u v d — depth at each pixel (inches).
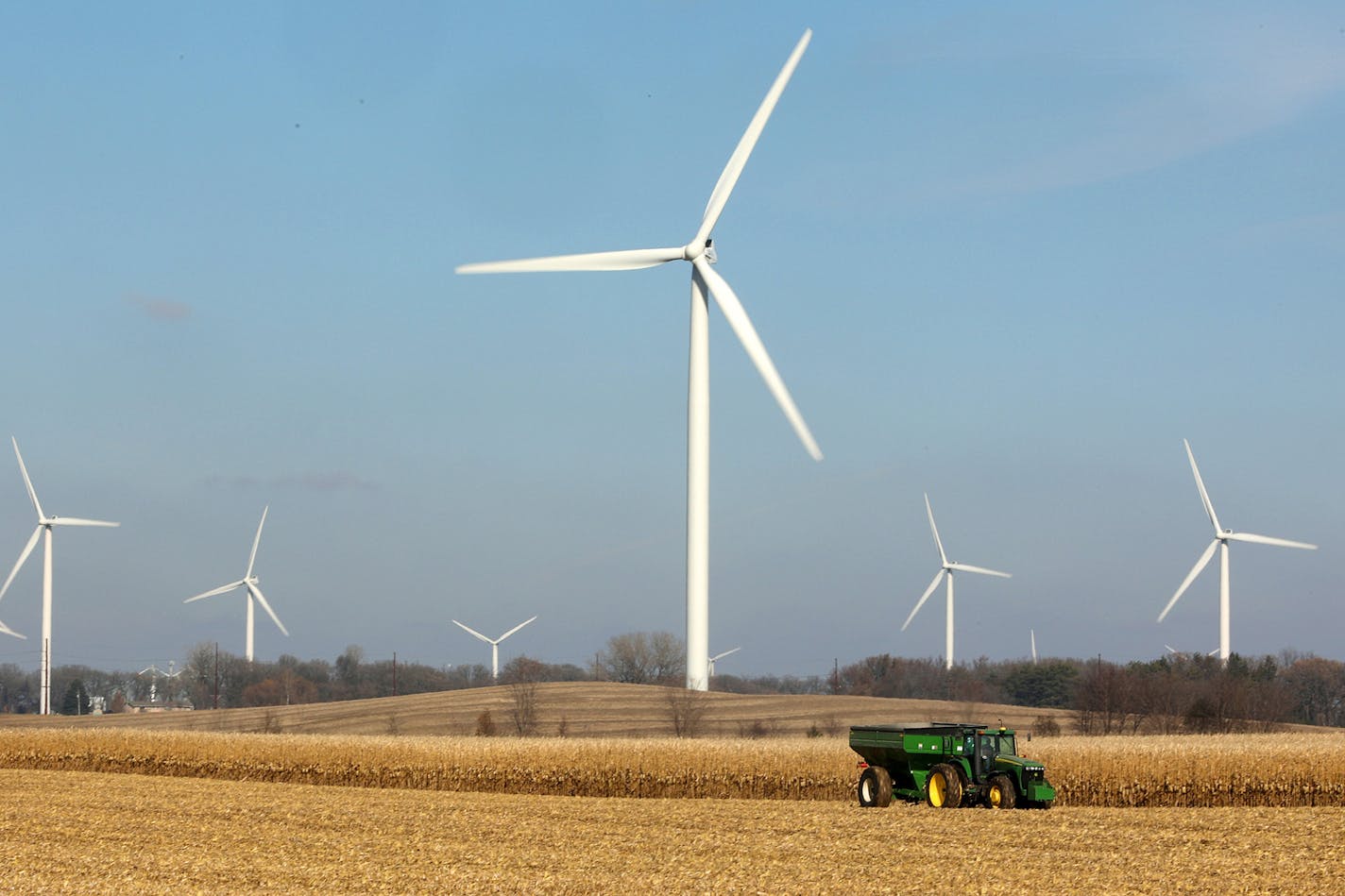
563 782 2090.3
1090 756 1849.2
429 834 1368.1
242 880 1083.9
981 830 1347.2
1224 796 1801.2
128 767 2509.8
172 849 1263.5
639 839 1307.8
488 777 2145.7
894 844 1256.2
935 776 1539.1
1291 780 1792.6
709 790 2006.6
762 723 3646.7
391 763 2229.3
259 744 2425.0
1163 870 1107.9
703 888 1032.8
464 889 1035.9
